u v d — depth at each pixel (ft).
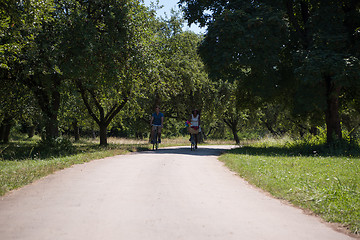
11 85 49.83
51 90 48.55
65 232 10.90
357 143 49.44
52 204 14.71
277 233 11.50
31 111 50.85
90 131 212.02
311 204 15.43
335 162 31.19
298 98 50.83
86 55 44.06
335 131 53.62
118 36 48.47
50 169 24.64
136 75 55.52
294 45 56.75
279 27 50.26
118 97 61.00
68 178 21.86
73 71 44.34
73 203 14.94
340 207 14.44
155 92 90.17
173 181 21.27
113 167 27.58
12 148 58.80
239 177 24.29
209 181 21.89
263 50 50.67
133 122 134.62
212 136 244.22
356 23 52.06
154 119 53.21
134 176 22.85
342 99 63.31
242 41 49.16
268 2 54.54
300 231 11.85
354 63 45.16
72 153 44.39
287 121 135.74
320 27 50.49
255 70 53.83
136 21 51.49
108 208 14.15
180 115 126.21
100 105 73.87
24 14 37.45
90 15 49.65
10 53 39.70
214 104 117.19
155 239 10.45
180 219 12.80
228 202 16.02
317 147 48.80
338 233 11.80
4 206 14.32
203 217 13.17
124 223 12.08
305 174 23.34
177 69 95.81
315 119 65.57
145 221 12.40
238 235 11.09
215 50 51.57
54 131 50.39
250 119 156.87
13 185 18.49
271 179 21.57
